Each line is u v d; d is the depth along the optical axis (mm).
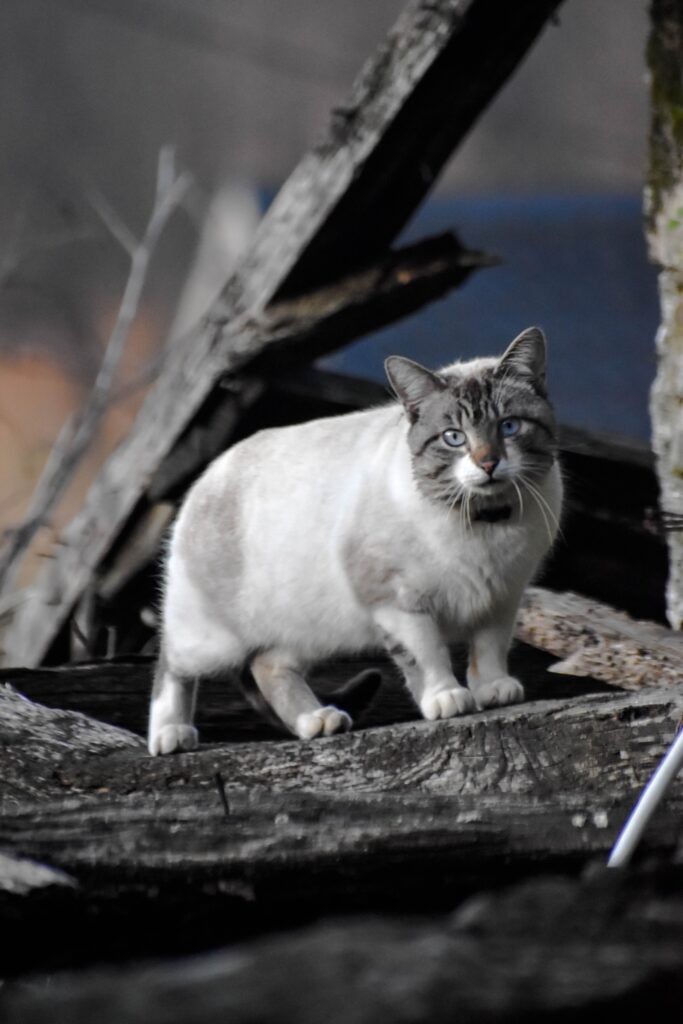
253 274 12398
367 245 12406
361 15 25766
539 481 8359
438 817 6211
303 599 8789
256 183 25781
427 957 3398
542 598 9906
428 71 11320
